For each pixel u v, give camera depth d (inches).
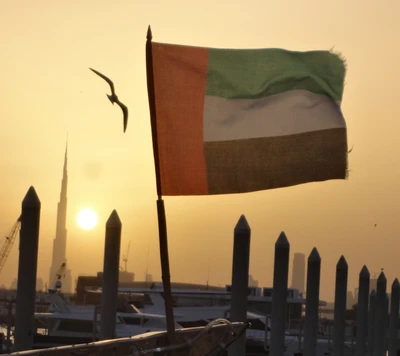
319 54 724.7
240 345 1776.6
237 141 733.9
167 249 741.9
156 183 740.0
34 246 1387.8
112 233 1551.4
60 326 3149.6
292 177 731.4
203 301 4242.1
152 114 734.5
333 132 728.3
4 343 2514.8
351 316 5300.2
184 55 734.5
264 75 729.0
